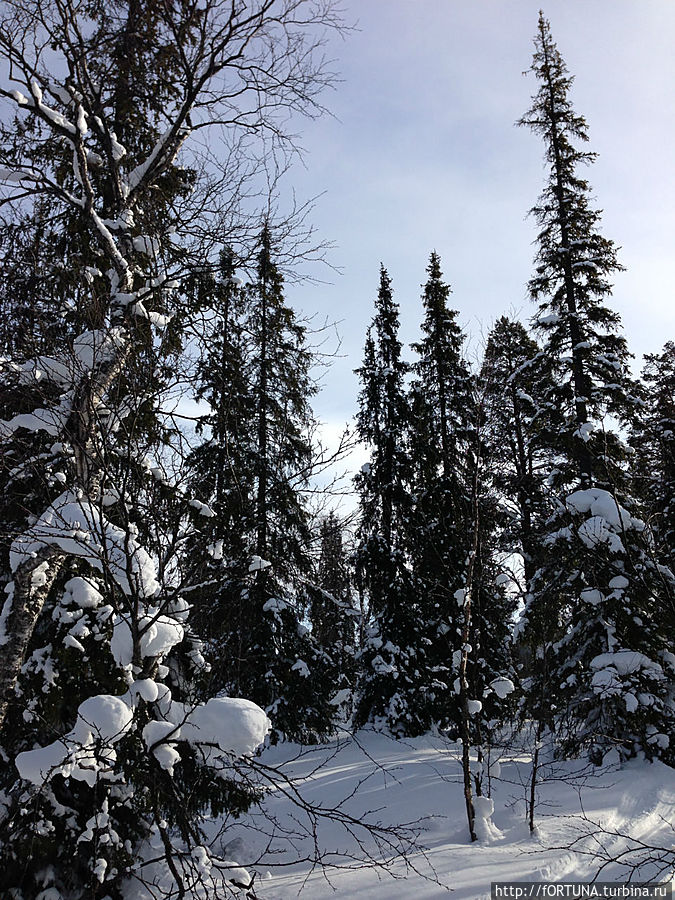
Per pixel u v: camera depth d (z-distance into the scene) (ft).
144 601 18.80
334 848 27.35
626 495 45.70
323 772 44.98
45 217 24.59
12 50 21.08
